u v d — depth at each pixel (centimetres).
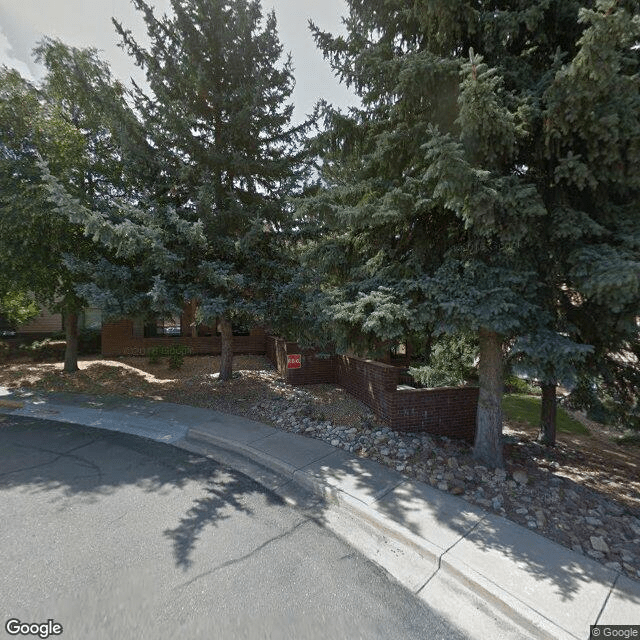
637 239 370
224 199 891
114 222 849
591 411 739
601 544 362
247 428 690
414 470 519
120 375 1148
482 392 576
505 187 396
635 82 346
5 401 837
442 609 290
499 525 394
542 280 481
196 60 851
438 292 463
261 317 838
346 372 973
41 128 860
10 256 832
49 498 433
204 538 367
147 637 251
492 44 440
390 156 537
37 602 276
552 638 259
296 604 287
